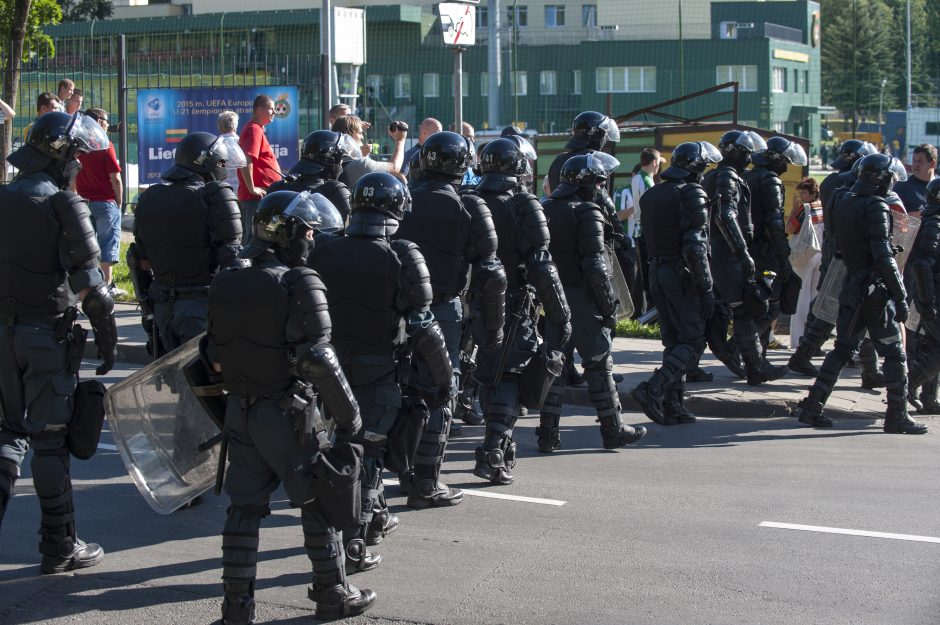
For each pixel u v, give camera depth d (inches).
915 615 185.6
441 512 246.1
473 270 248.8
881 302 322.3
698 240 319.6
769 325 395.2
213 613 187.5
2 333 199.5
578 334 292.8
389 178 209.0
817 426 339.0
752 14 2030.0
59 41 943.7
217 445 201.3
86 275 200.1
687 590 197.2
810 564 211.3
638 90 1786.4
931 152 406.0
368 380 207.6
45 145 200.4
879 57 2778.1
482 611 187.6
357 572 206.2
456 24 460.1
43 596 194.5
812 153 2175.2
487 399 269.4
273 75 729.6
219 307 172.9
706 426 339.9
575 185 289.0
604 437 301.0
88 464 286.4
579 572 206.5
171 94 687.1
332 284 206.8
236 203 259.4
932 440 323.6
